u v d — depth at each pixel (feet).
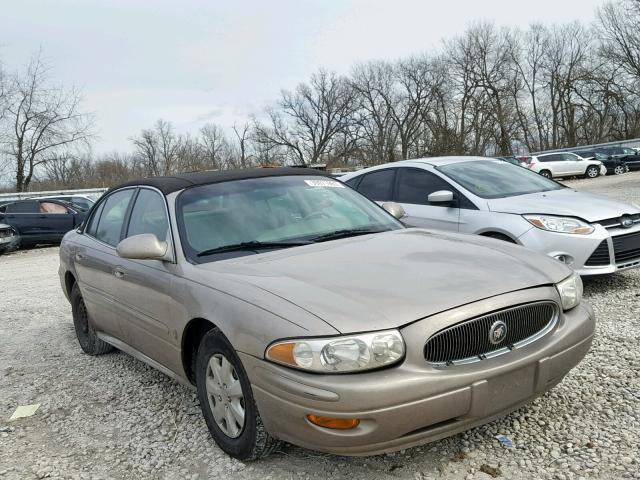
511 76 200.95
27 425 12.71
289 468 9.73
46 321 22.40
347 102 234.99
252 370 8.81
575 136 197.98
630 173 109.70
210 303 9.91
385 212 14.12
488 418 8.75
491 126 175.42
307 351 8.12
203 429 11.57
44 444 11.69
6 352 18.49
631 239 18.65
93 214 17.11
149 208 13.47
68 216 58.59
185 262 11.33
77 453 11.16
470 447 9.93
